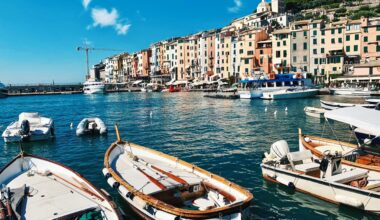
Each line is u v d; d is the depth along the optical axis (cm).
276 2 15800
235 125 3866
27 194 1346
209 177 1477
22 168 1612
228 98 7700
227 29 13238
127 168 1681
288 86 7400
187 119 4506
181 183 1424
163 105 6756
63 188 1402
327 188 1500
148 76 15400
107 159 1712
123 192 1377
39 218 1161
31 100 10062
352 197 1420
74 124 4297
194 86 11338
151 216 1238
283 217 1420
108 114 5422
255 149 2588
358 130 2503
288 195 1623
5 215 1129
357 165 1641
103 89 12569
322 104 4653
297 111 5003
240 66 10225
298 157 1681
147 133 3478
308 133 3297
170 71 13950
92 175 2002
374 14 10938
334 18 11162
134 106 6762
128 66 17638
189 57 13238
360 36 8369
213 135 3256
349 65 8381
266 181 1825
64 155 2570
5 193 1264
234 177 1911
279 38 9412
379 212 1360
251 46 10119
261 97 7156
